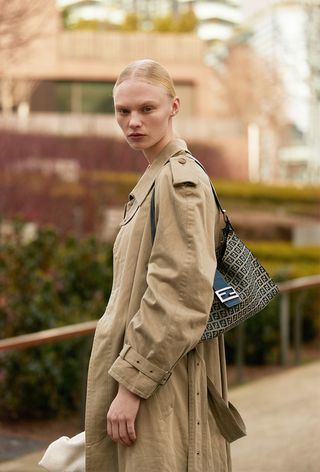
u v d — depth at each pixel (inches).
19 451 205.8
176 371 84.5
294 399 231.1
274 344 311.6
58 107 1247.5
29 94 861.8
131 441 81.7
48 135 708.0
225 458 89.0
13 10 352.8
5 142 654.5
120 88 87.2
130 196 90.7
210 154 1096.8
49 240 289.9
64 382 239.0
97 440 86.2
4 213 571.8
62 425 234.2
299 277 374.0
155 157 88.9
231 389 251.4
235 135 1187.3
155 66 87.5
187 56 1306.6
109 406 85.4
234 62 1357.0
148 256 84.8
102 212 589.9
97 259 286.7
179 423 83.8
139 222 86.1
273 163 1322.6
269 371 297.1
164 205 82.4
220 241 89.0
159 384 80.3
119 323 85.0
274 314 310.3
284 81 1237.1
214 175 1087.6
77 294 280.7
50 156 682.2
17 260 251.9
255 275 89.1
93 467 86.4
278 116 1321.4
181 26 1710.1
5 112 727.7
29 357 232.5
